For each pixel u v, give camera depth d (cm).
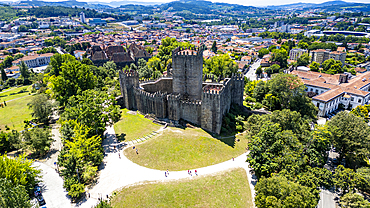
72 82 12950
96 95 11356
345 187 6988
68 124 8888
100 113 10131
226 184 7338
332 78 17325
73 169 7188
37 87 17762
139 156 8419
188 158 8388
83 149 7650
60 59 17812
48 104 11631
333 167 9088
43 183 7375
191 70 10738
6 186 5456
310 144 8181
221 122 10125
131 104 12456
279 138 7562
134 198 6700
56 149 9294
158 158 8319
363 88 16425
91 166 7512
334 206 7225
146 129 10219
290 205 5409
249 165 8031
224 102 10738
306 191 5744
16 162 6562
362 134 8375
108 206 5762
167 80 12912
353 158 8562
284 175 6575
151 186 7112
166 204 6562
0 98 15788
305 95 12594
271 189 5856
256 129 8912
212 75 13988
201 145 9000
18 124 11625
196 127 10350
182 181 7356
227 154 8719
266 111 12788
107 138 9619
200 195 6900
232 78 12525
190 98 11219
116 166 7956
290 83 12425
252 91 15750
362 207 6144
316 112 13050
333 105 14438
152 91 12850
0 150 9062
